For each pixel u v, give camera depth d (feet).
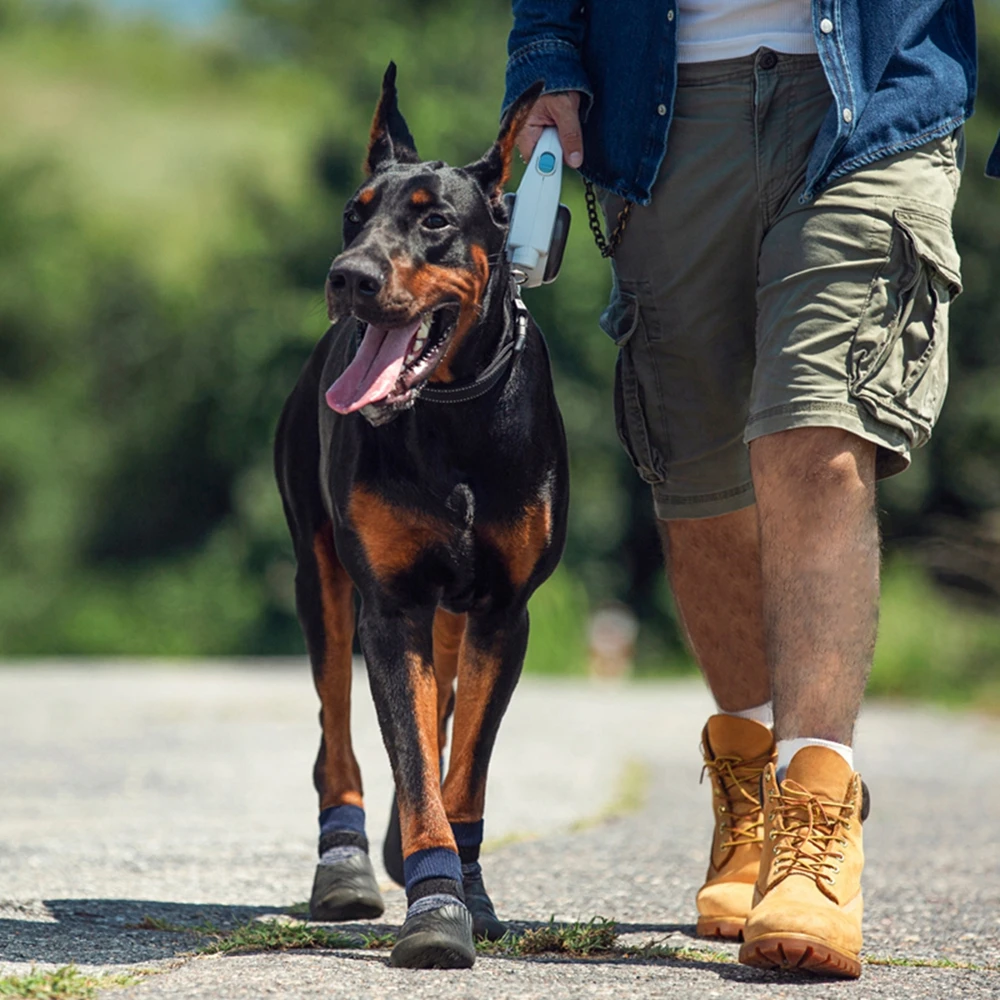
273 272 164.35
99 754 47.73
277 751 49.08
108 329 185.06
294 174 191.21
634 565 156.04
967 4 20.97
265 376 160.66
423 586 20.07
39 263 188.85
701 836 30.89
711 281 20.76
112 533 179.32
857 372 18.66
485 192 20.67
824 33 19.40
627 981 16.69
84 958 18.58
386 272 19.04
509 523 20.08
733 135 20.15
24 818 32.91
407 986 16.19
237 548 171.01
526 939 19.04
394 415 19.40
